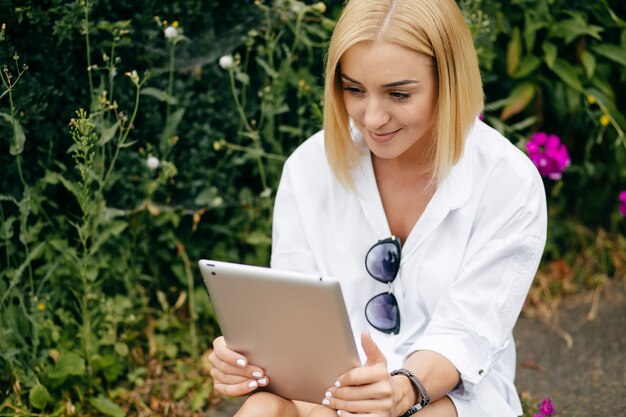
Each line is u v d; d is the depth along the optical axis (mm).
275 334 1649
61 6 2379
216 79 2805
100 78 2574
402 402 1640
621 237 3352
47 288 2586
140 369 2645
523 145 3043
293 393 1753
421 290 1856
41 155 2537
